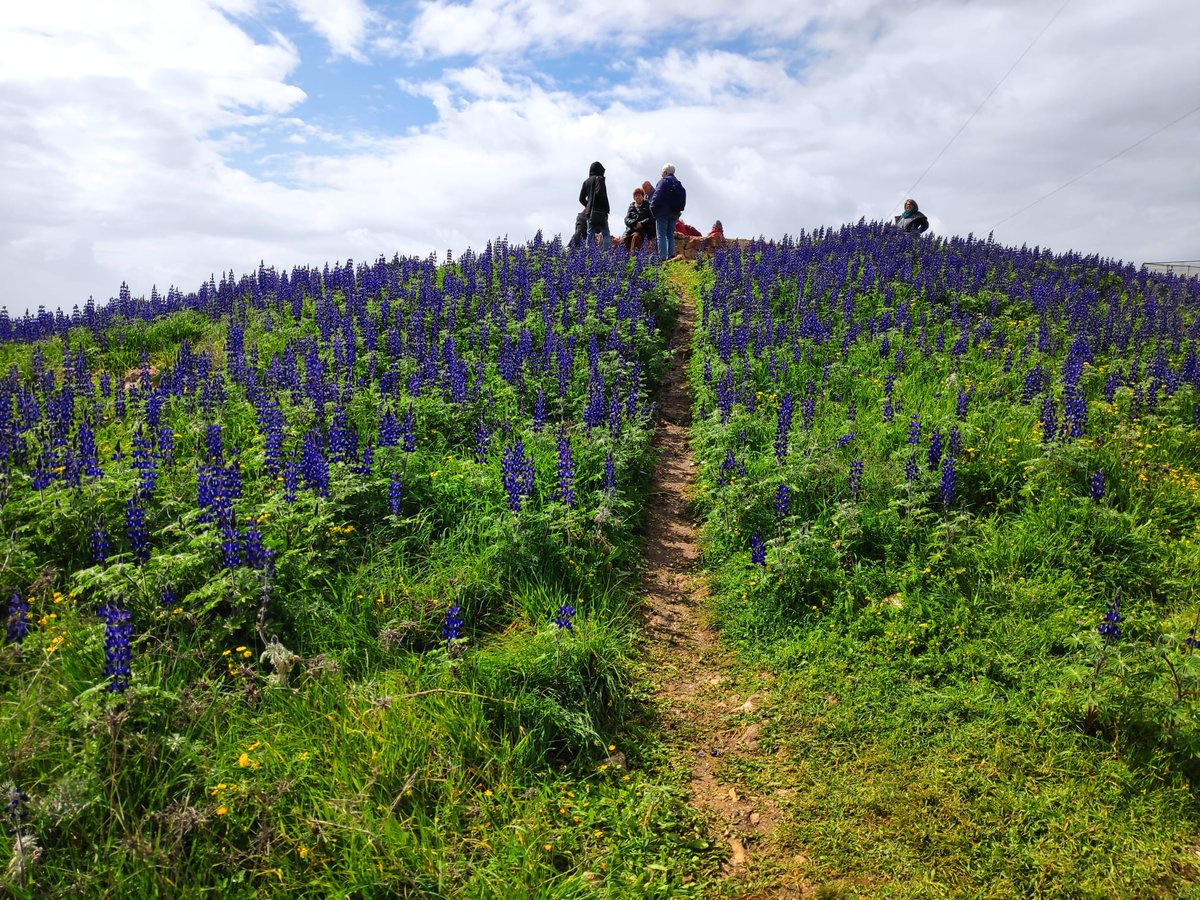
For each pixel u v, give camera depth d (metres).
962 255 18.73
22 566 5.80
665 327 15.09
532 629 6.21
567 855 4.47
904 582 6.74
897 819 4.73
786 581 6.93
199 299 17.48
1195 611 6.09
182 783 4.33
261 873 3.93
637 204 24.14
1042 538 7.00
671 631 6.86
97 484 6.82
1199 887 4.16
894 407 9.78
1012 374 10.88
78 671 4.88
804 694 5.88
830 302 14.98
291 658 5.19
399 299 14.61
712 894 4.36
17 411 8.92
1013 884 4.27
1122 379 10.31
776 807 4.95
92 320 15.21
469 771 4.82
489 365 11.55
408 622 5.84
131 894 3.71
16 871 3.57
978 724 5.37
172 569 5.67
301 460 7.64
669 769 5.29
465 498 7.72
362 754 4.67
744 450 9.08
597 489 8.46
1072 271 18.39
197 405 9.75
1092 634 5.68
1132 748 4.98
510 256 18.23
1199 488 7.57
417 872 4.09
